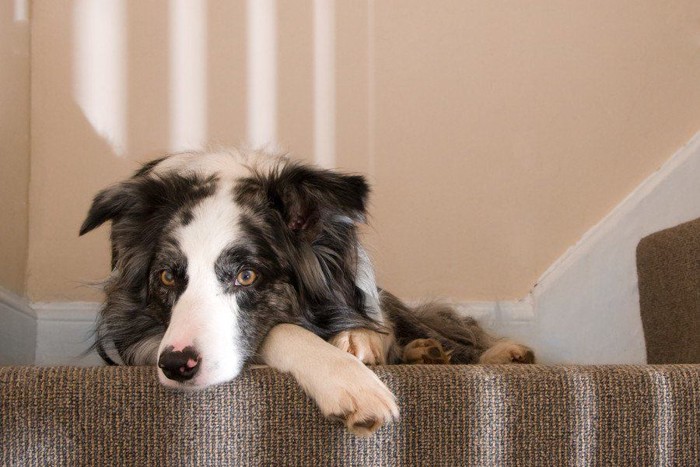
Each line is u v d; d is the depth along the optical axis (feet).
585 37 10.13
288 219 6.32
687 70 10.21
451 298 9.96
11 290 8.97
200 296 5.68
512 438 4.83
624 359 9.99
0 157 8.62
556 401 4.84
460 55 9.99
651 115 10.18
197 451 4.70
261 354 5.67
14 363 8.76
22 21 9.26
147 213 6.43
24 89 9.28
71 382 4.69
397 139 9.92
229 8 9.73
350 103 9.87
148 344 6.51
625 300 10.00
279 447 4.73
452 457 4.79
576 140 10.12
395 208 9.93
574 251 10.06
